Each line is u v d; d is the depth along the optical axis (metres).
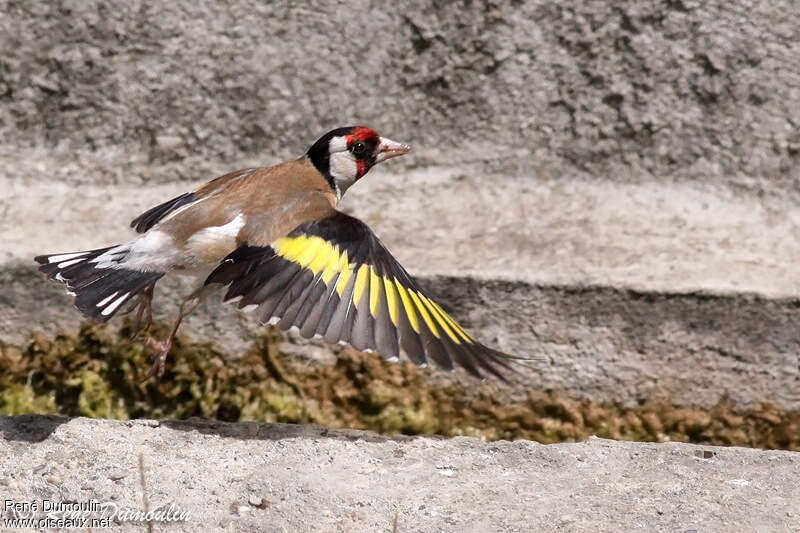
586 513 9.09
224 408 12.12
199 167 13.38
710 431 11.81
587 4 13.32
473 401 11.98
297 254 9.52
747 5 13.20
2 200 13.01
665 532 8.80
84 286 9.81
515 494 9.41
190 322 12.17
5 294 12.18
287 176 10.56
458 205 12.98
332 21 13.46
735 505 9.26
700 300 11.77
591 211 12.89
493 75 13.36
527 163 13.28
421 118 13.41
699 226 12.70
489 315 11.91
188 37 13.45
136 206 13.04
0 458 9.66
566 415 11.90
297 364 12.11
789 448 11.77
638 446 10.37
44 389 12.28
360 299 9.38
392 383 12.02
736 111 13.13
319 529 8.83
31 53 13.44
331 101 13.40
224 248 9.84
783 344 11.76
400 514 9.05
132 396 12.23
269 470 9.67
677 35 13.20
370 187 13.22
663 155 13.18
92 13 13.42
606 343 11.88
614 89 13.26
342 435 10.45
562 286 11.84
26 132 13.46
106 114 13.44
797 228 12.73
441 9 13.40
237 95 13.40
